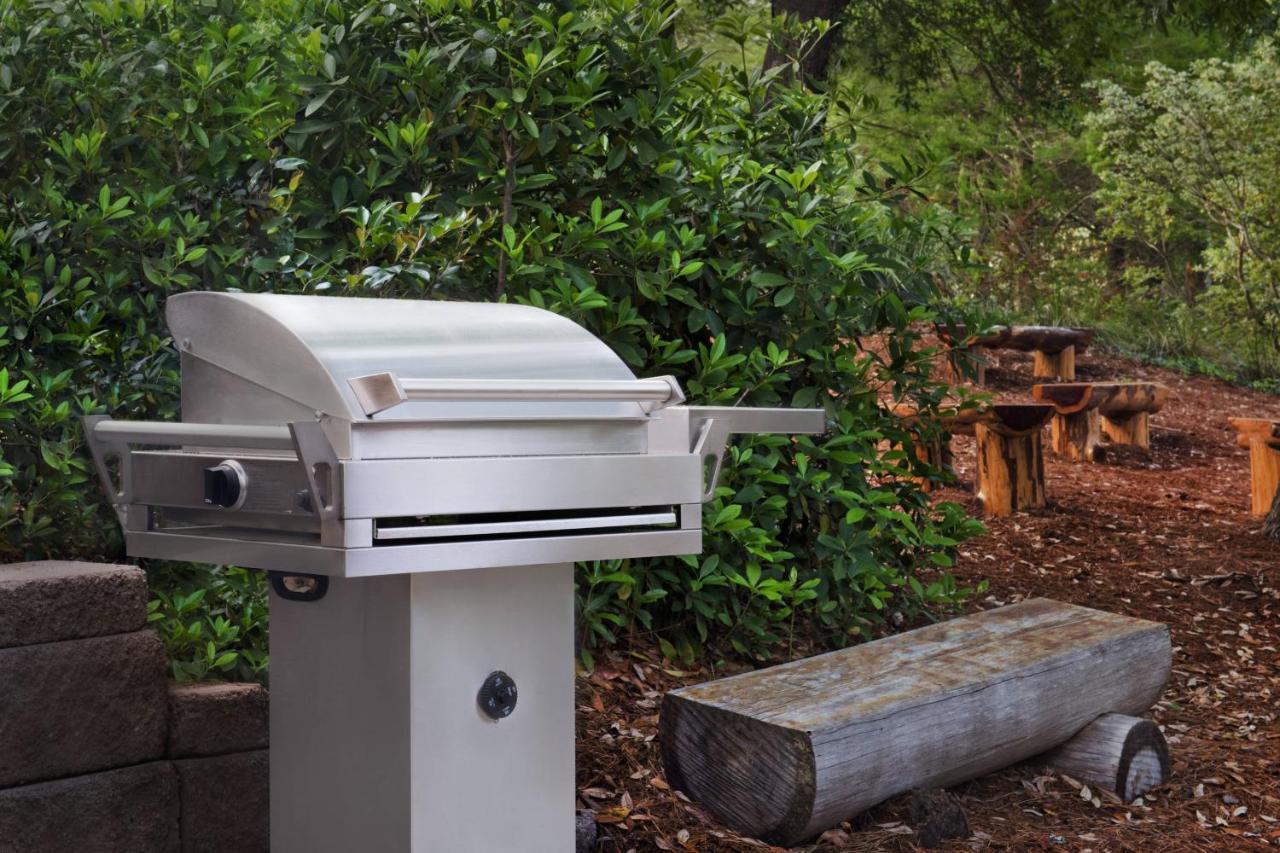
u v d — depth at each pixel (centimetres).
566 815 240
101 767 253
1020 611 438
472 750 225
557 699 238
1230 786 402
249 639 341
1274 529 765
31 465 311
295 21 413
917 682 350
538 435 222
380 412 199
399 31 407
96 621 251
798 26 520
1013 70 1343
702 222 443
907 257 482
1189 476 1006
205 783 269
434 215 368
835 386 466
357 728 227
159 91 361
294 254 375
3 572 253
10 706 238
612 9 412
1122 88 1734
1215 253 1705
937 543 480
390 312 234
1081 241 1953
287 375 213
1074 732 394
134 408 329
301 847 240
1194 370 1525
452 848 223
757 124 486
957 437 1082
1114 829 357
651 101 417
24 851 240
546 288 405
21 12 353
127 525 241
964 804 368
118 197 347
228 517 224
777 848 315
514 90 387
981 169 1875
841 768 310
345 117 398
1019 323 1562
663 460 232
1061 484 928
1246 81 1653
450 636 221
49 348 320
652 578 425
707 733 328
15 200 330
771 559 425
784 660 452
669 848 310
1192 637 580
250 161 382
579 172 428
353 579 226
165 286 333
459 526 207
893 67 1348
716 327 429
